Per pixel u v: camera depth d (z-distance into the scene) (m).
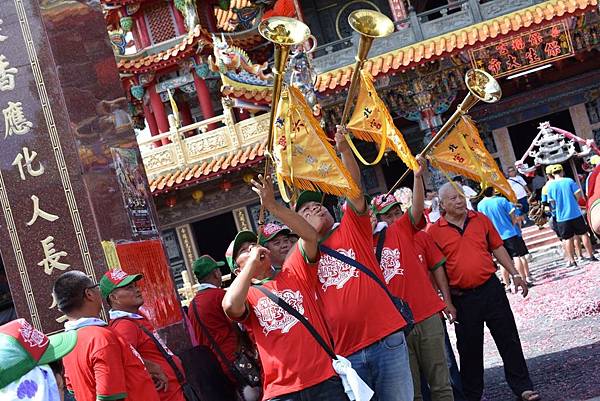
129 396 6.05
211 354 7.86
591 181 5.12
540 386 9.42
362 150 27.36
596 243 20.61
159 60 27.00
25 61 8.52
